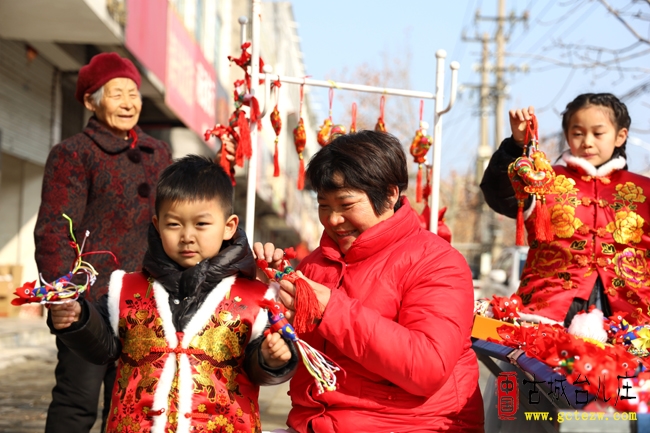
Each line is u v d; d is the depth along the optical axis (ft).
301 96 13.08
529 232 11.62
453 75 12.66
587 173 11.21
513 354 9.13
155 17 34.42
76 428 11.20
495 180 11.05
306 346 7.60
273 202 75.41
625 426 6.83
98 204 11.69
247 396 8.05
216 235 7.94
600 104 11.16
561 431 6.86
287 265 8.11
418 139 13.57
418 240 8.47
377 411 8.13
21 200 38.55
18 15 27.84
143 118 44.24
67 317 7.38
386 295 8.23
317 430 8.28
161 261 7.99
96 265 11.44
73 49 35.65
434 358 7.60
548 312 10.89
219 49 63.98
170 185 7.87
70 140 11.75
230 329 7.91
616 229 10.95
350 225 8.45
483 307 11.00
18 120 33.81
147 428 7.57
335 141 8.52
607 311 11.02
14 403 19.31
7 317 36.81
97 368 11.23
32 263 38.70
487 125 81.76
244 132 11.96
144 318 7.91
